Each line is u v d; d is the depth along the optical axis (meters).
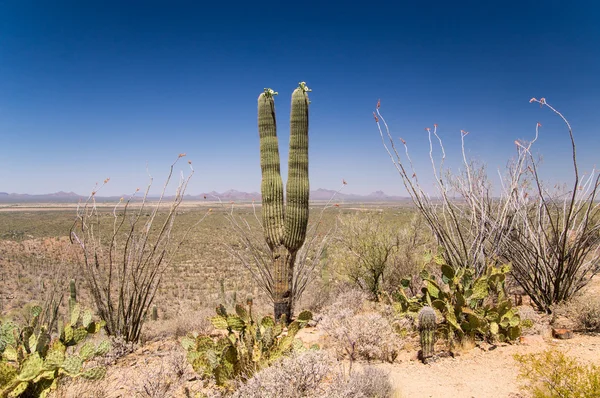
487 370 4.98
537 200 7.82
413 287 8.87
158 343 7.44
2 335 4.59
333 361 4.89
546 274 7.52
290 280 7.99
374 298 10.09
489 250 7.62
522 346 5.75
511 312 5.99
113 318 7.19
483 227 7.07
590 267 7.72
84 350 4.64
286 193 7.76
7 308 12.03
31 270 21.95
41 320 6.00
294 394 3.83
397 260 10.23
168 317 14.45
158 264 7.47
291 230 7.66
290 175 7.68
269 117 7.89
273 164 7.85
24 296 14.25
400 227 10.80
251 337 4.92
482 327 5.88
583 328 6.36
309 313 5.07
